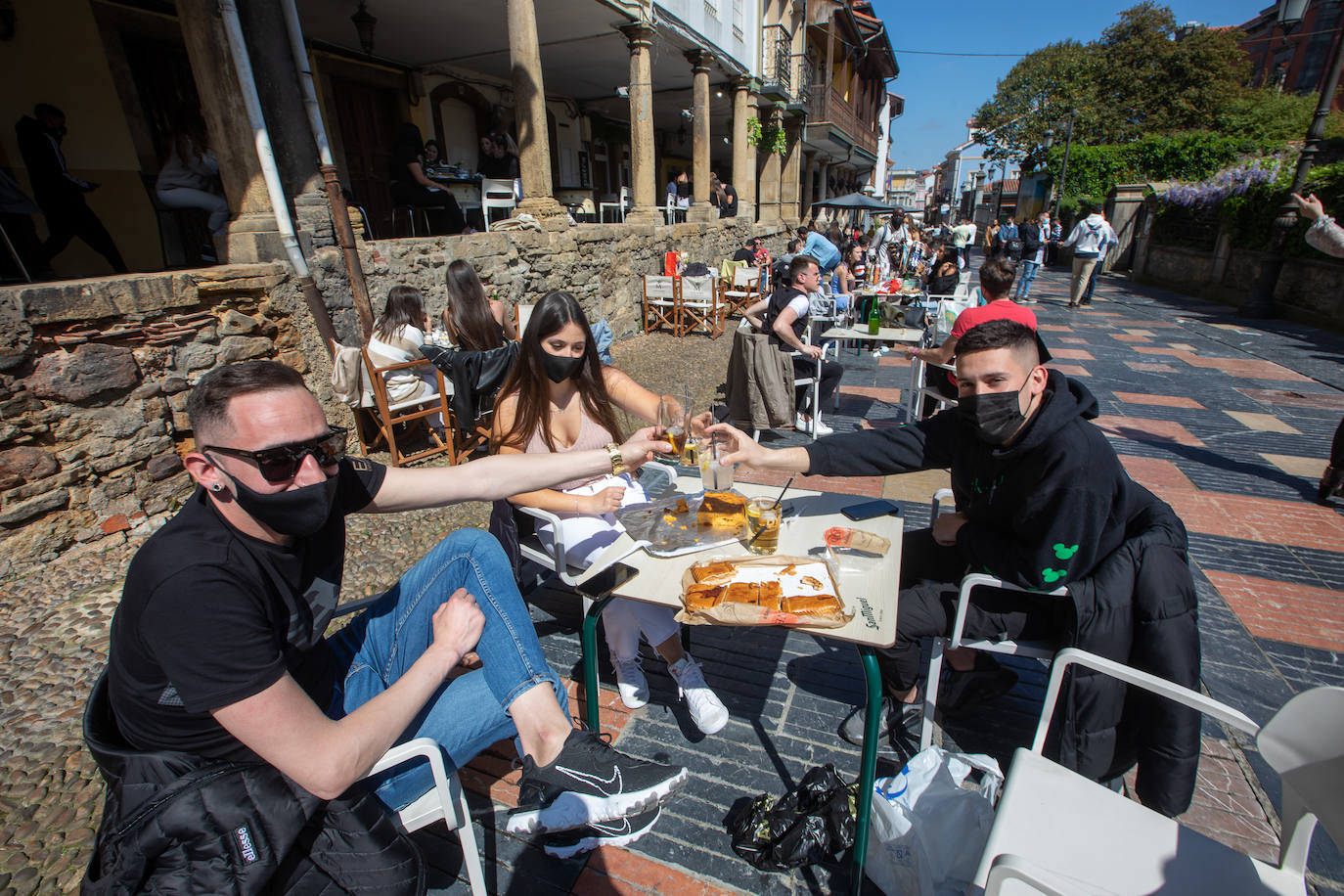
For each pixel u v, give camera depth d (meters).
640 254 10.21
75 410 3.62
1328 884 1.83
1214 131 25.55
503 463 1.99
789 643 2.94
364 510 1.76
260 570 1.33
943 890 1.65
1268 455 5.14
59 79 5.89
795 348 5.21
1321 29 29.58
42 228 5.82
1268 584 3.36
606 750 1.67
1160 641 1.69
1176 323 10.97
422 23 8.60
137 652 1.20
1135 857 1.36
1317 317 10.35
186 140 5.52
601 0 8.41
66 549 3.65
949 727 2.40
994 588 2.07
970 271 17.11
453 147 11.82
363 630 1.85
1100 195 23.19
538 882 1.85
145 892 1.16
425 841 2.00
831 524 2.21
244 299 4.46
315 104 4.95
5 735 2.45
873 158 32.47
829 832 1.86
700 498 2.37
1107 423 5.96
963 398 1.86
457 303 4.86
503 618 1.67
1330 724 1.18
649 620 2.31
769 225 17.56
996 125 37.22
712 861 1.90
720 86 14.11
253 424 1.22
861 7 25.12
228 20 4.35
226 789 1.21
